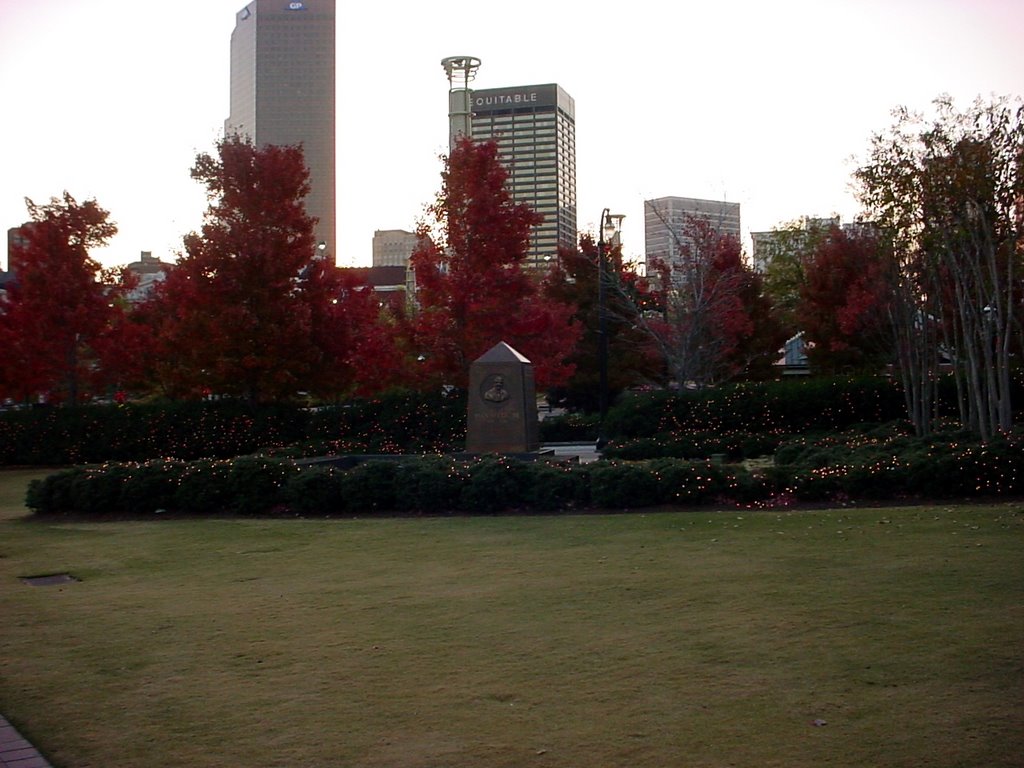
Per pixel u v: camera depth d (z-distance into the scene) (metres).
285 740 5.80
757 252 54.75
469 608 8.97
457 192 27.58
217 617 8.94
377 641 7.92
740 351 40.91
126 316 32.97
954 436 19.55
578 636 7.86
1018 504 14.32
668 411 29.06
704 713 6.03
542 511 15.66
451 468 16.22
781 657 7.10
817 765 5.21
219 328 27.56
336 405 30.52
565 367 29.30
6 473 27.83
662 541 12.28
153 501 16.62
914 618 8.02
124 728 6.09
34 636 8.40
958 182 18.47
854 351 34.66
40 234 29.48
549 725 5.92
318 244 37.28
